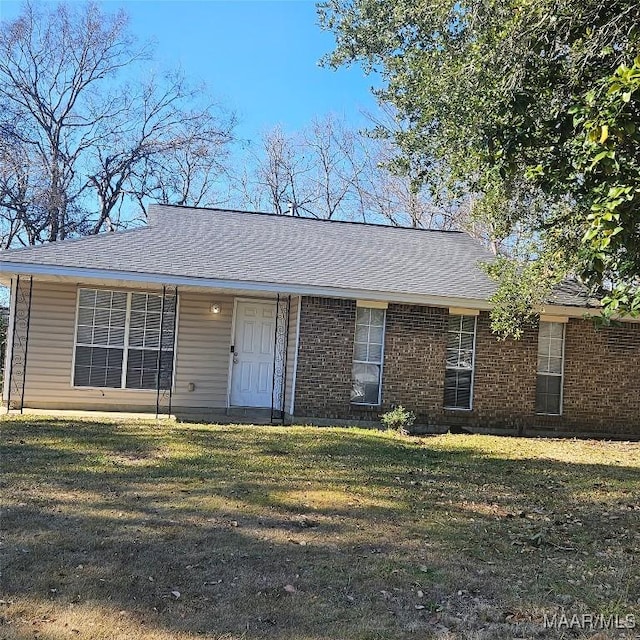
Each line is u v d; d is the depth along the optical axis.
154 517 5.48
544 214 11.51
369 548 5.07
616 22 6.60
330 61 13.84
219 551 4.76
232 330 13.81
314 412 12.49
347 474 7.72
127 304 13.33
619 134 4.71
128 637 3.41
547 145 6.82
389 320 12.98
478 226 24.12
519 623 3.89
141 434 9.67
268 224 15.50
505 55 7.32
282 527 5.45
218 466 7.66
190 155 30.73
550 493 7.47
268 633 3.56
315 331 12.57
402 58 12.30
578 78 6.81
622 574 4.84
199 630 3.54
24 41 26.77
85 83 28.34
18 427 9.74
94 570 4.27
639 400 14.12
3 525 5.05
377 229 16.48
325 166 35.16
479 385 13.34
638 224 4.88
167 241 13.30
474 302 12.95
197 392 13.58
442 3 9.03
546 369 13.88
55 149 27.69
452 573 4.66
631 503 7.14
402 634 3.64
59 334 12.94
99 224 28.52
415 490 7.16
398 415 12.09
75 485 6.37
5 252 11.45
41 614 3.62
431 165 12.41
